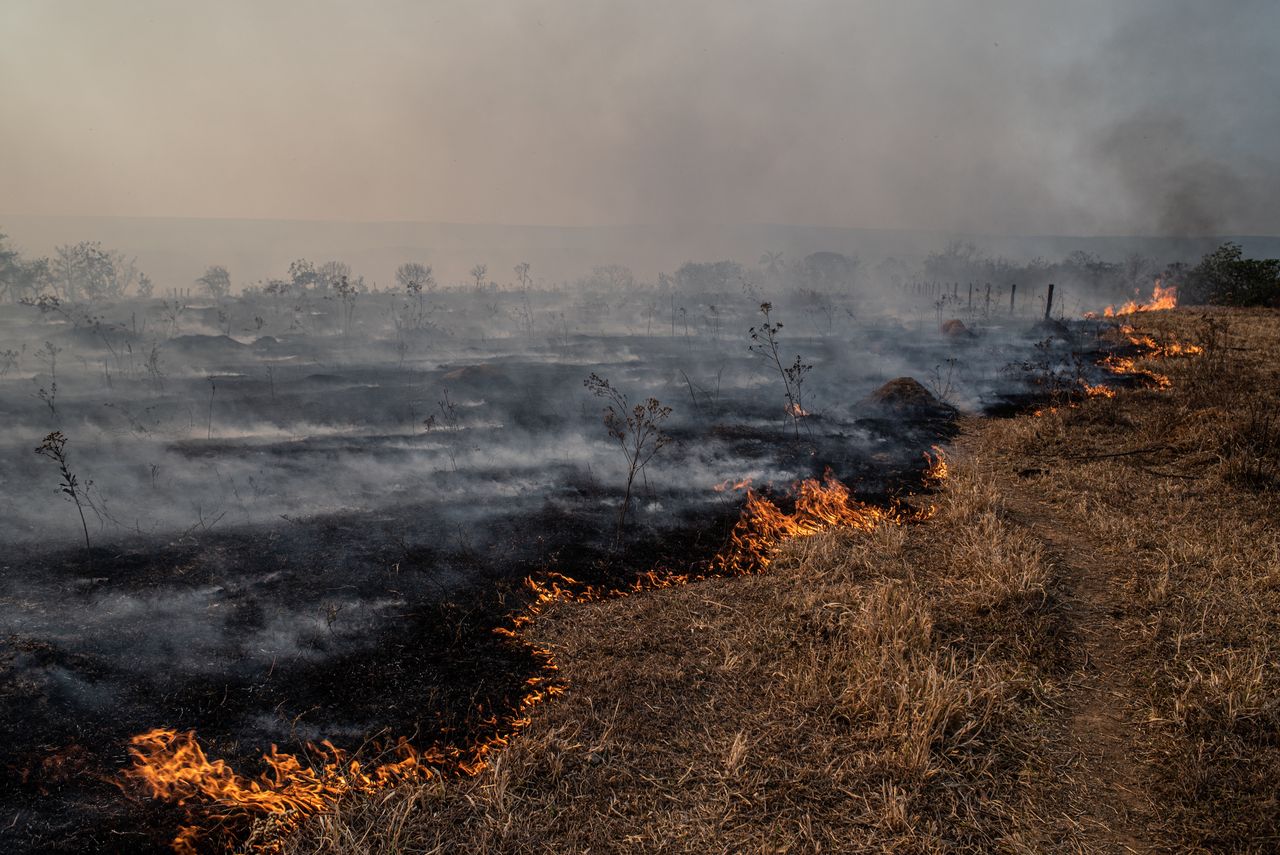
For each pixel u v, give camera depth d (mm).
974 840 4145
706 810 4305
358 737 4844
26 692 4871
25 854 3785
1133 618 6199
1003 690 5250
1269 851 3912
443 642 5922
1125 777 4609
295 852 3924
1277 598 6234
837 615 6355
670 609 6555
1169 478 9328
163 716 4887
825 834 4152
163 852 3918
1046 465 10195
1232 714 4805
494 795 4336
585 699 5258
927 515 8773
